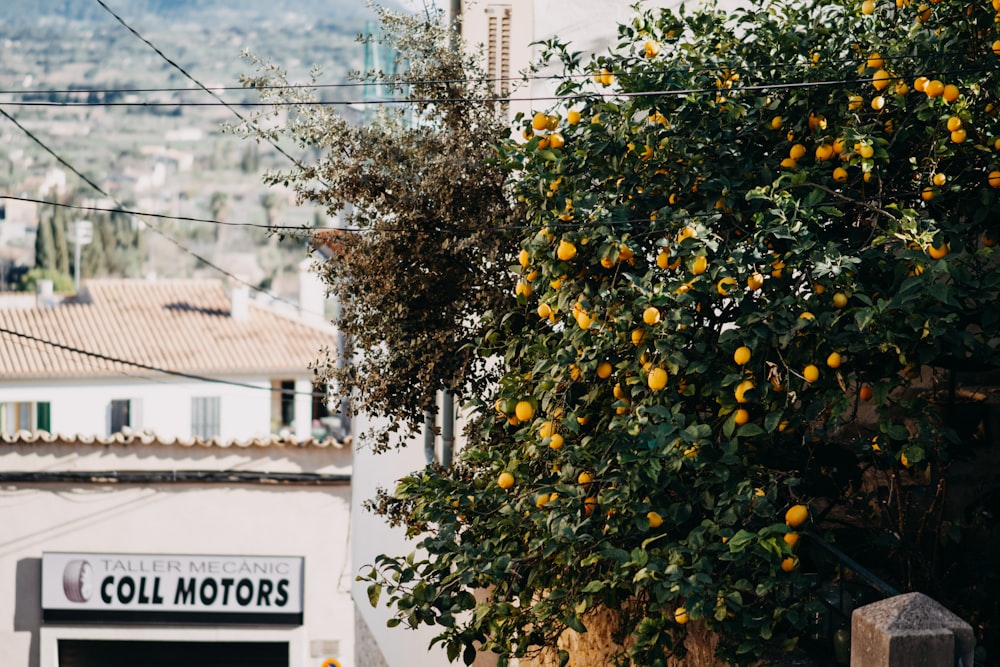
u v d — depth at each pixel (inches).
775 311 178.9
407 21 327.6
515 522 204.8
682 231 193.5
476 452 227.0
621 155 225.0
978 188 209.5
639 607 225.8
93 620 754.8
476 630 201.9
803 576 177.3
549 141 233.9
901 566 238.4
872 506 261.0
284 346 1261.1
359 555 619.8
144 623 756.0
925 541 247.4
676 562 174.4
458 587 203.2
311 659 760.3
